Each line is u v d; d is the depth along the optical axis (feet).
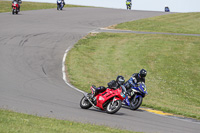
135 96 150.82
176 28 588.09
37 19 549.54
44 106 125.80
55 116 106.73
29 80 199.00
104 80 249.34
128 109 152.15
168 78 293.43
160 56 364.38
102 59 324.19
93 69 280.72
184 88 270.87
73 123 93.15
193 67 337.52
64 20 572.51
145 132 97.76
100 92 131.44
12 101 128.77
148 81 272.92
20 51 299.38
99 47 378.53
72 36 420.77
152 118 132.57
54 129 79.56
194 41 460.55
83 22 571.28
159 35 492.54
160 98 219.00
